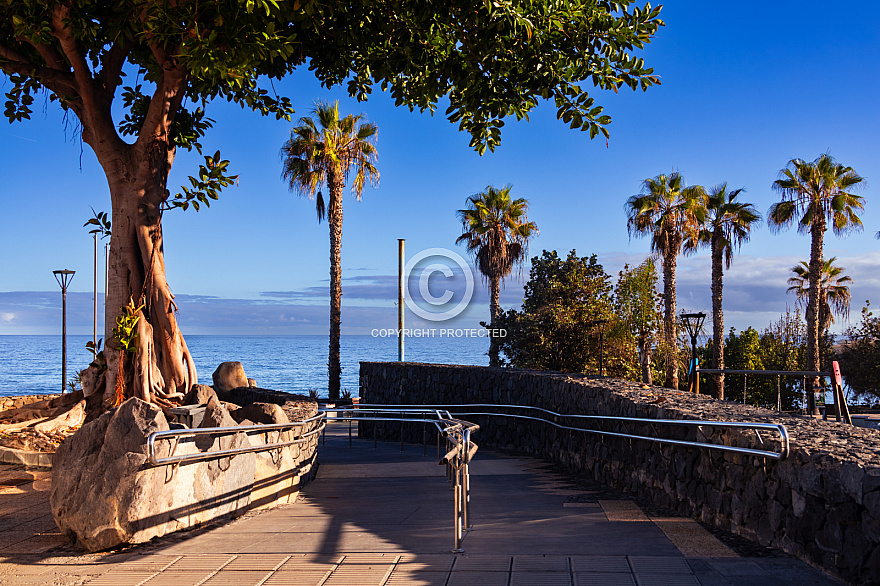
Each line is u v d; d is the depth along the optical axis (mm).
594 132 10906
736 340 40781
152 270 11930
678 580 4207
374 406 16078
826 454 4461
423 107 12930
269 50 9133
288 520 6691
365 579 4363
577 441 10469
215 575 4535
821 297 39812
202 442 6754
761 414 6516
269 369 111750
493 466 11469
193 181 11539
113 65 11961
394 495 8805
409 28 10914
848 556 4105
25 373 103562
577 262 25812
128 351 11648
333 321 29125
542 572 4426
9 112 12750
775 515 5020
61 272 27641
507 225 29000
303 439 9461
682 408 7066
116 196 11914
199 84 12406
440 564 4691
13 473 9344
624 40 10422
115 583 4430
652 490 7492
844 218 30094
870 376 38406
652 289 25062
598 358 23828
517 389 14180
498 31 9312
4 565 4949
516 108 11070
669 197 32094
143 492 5461
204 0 9023
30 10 9805
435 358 182000
